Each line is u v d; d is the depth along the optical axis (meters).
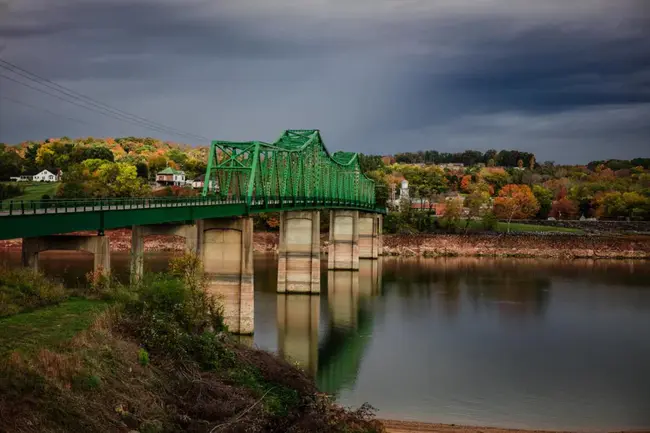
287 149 106.94
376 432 41.75
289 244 113.81
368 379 62.75
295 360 66.75
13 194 155.38
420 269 152.62
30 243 54.62
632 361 70.88
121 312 43.50
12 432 26.80
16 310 41.81
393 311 96.56
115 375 34.50
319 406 41.50
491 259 178.62
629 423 53.03
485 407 55.84
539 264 165.25
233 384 40.31
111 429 30.36
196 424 33.69
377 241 183.12
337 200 138.00
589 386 62.12
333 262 150.38
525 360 70.44
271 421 36.88
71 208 51.41
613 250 185.75
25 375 30.09
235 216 79.06
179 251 157.00
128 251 152.12
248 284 79.19
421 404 56.16
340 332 82.25
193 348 42.44
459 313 95.19
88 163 191.38
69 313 41.88
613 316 94.31
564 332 83.81
